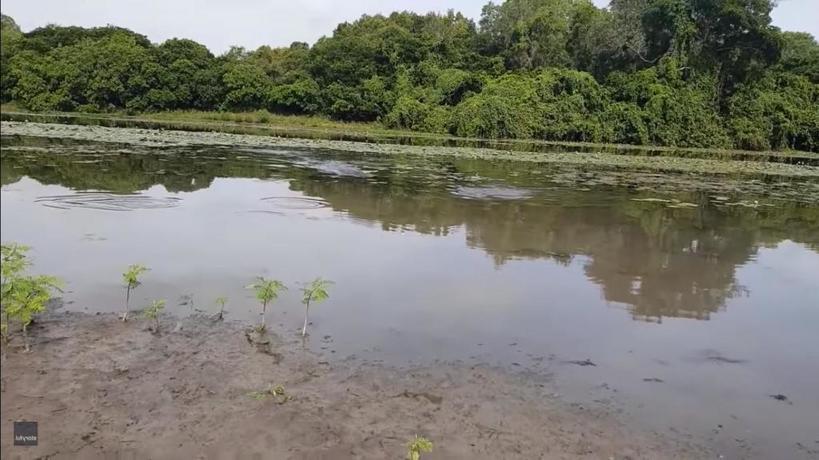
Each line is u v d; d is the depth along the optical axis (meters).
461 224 10.02
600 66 46.72
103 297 5.64
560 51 45.97
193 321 5.24
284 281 6.46
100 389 4.03
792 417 4.38
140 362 4.43
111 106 39.78
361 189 13.00
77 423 3.64
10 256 5.62
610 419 4.15
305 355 4.74
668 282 7.48
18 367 4.20
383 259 7.59
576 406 4.29
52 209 9.02
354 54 45.50
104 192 10.65
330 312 5.68
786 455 3.89
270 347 4.84
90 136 20.77
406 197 12.30
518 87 40.75
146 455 3.41
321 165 17.09
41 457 3.31
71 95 38.47
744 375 5.00
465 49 47.84
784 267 8.62
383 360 4.77
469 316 5.85
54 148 16.41
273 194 11.66
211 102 43.06
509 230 9.80
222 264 6.90
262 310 5.60
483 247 8.55
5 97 37.78
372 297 6.16
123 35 41.88
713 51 43.34
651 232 10.43
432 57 45.94
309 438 3.66
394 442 3.68
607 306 6.43
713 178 20.67
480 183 15.10
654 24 43.31
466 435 3.82
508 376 4.67
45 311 5.18
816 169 27.25
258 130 33.53
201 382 4.21
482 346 5.19
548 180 16.73
